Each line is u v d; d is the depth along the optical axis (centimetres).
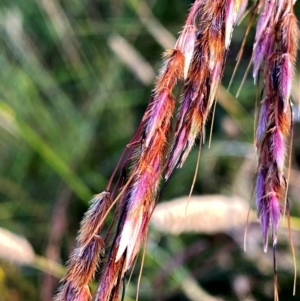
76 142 37
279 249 29
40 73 39
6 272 30
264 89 15
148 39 40
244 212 22
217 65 14
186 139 14
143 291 29
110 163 37
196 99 14
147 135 14
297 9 32
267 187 15
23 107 38
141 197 13
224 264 30
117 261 14
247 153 33
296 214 31
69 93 42
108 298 14
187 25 14
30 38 41
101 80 40
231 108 33
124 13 41
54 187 37
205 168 35
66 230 33
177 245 32
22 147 38
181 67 14
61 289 14
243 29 35
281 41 15
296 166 33
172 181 35
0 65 39
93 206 14
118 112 39
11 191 37
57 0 39
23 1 41
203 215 21
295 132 34
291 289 30
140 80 39
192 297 28
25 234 34
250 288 30
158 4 40
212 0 14
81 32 40
